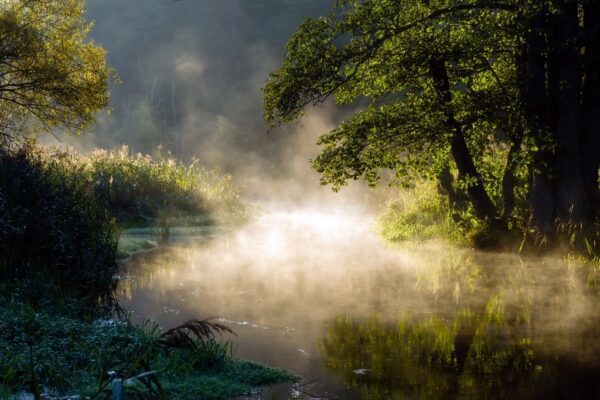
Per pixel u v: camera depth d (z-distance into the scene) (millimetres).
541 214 15305
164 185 26016
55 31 23312
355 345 8406
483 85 17625
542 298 11039
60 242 10734
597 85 15125
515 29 14891
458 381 7000
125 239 18609
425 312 10227
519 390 6738
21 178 11430
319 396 6547
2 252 10133
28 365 6340
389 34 15773
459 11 15945
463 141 16797
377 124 16531
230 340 8617
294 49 16109
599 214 15172
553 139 14664
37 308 8680
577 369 7387
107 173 24594
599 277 12641
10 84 22656
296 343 8508
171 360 7035
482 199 16891
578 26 14664
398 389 6781
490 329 9141
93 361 6750
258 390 6715
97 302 10375
